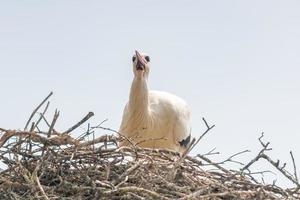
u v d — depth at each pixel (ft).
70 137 38.60
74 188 37.04
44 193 35.40
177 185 39.19
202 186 39.09
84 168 38.14
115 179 37.99
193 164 40.70
